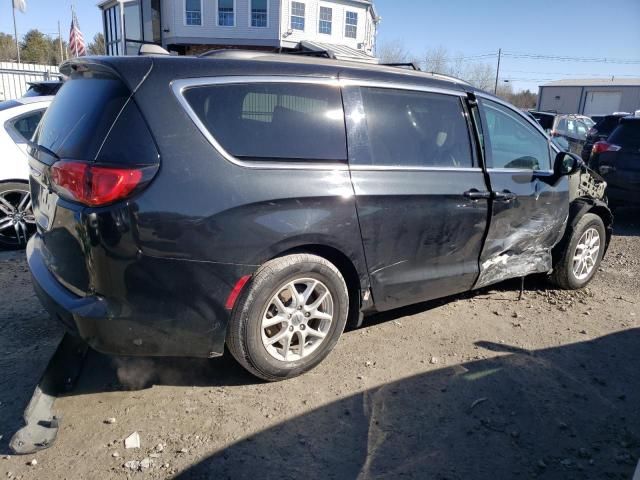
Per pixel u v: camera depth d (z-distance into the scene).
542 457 2.72
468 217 3.90
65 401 3.00
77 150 2.73
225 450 2.65
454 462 2.65
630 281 5.55
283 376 3.23
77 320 2.69
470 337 3.99
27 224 5.91
